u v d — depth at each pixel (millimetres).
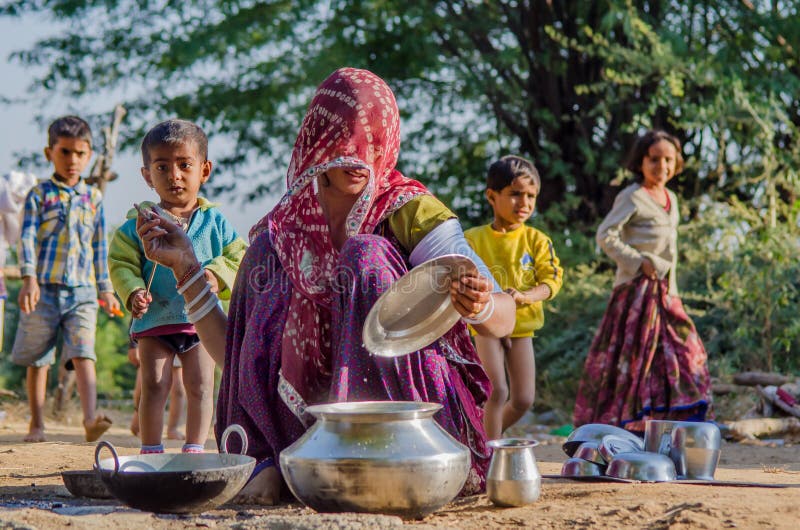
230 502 3035
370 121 3270
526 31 13211
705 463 3451
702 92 12227
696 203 10664
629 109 12438
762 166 11016
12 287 11672
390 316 2994
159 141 4516
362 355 3029
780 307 8883
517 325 5156
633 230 6617
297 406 3094
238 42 14812
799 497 2842
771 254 8875
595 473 3514
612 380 6566
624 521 2617
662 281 6535
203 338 3484
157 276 4410
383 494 2607
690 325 6504
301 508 2943
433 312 3043
